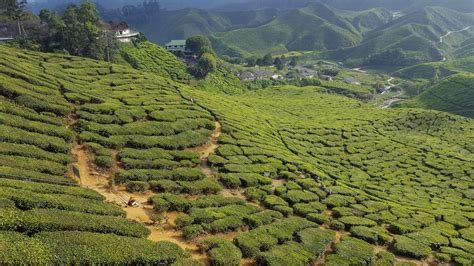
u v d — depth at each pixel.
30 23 125.81
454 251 40.03
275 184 49.97
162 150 47.59
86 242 24.98
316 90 172.00
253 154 55.97
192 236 31.98
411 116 107.38
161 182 39.81
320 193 49.59
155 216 33.34
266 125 79.88
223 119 67.31
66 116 49.06
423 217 48.56
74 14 114.50
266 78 194.25
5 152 34.69
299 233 36.88
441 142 90.31
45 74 60.50
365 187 60.56
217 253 29.66
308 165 61.34
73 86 59.31
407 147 84.38
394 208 50.38
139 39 151.62
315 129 88.44
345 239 38.56
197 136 55.03
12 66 56.28
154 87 73.44
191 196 40.56
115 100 59.88
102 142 44.69
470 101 143.88
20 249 21.91
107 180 38.81
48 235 24.47
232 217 36.34
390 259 36.28
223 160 50.31
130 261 24.95
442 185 65.94
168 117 57.69
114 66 80.81
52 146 39.78
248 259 31.42
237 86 158.75
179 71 138.75
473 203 58.78
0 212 24.48
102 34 118.25
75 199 30.73
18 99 45.94
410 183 65.56
